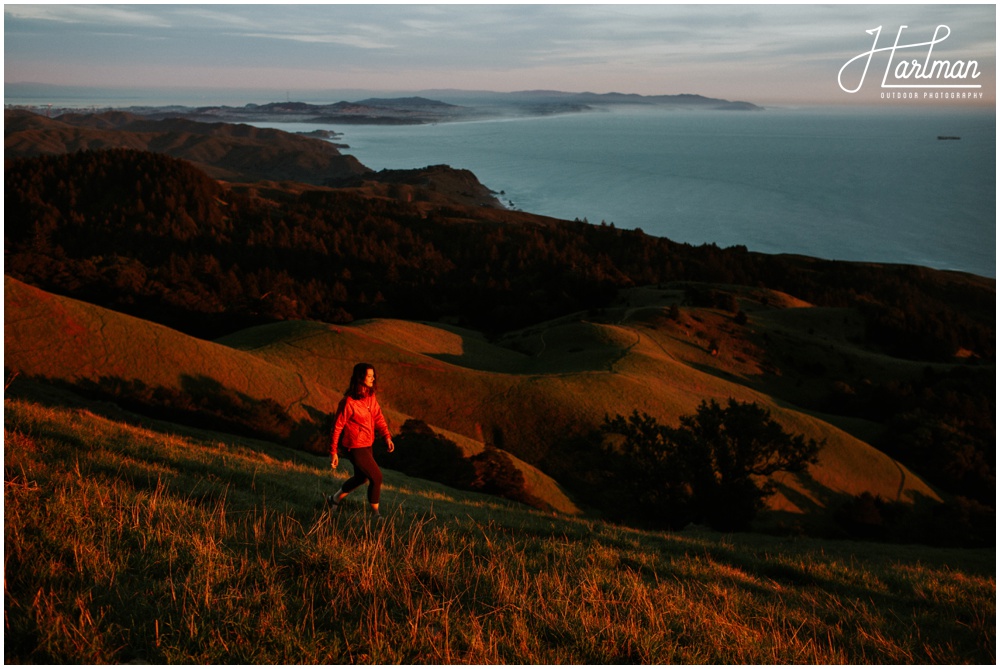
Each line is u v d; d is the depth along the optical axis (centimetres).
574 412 5388
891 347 10762
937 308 16812
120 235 17512
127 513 612
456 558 644
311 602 492
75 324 4438
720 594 732
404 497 1247
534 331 9669
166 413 3809
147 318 9600
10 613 420
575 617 543
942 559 1616
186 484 808
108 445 970
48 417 1100
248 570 536
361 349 6153
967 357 11281
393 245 19312
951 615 830
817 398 8025
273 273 14575
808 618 710
